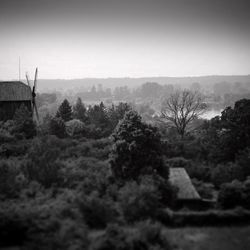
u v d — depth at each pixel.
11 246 32.19
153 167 47.31
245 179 52.44
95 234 35.66
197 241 36.66
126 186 43.34
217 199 45.00
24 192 43.28
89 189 44.81
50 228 34.00
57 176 47.81
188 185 45.88
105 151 60.34
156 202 40.47
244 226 40.41
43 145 58.16
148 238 34.75
